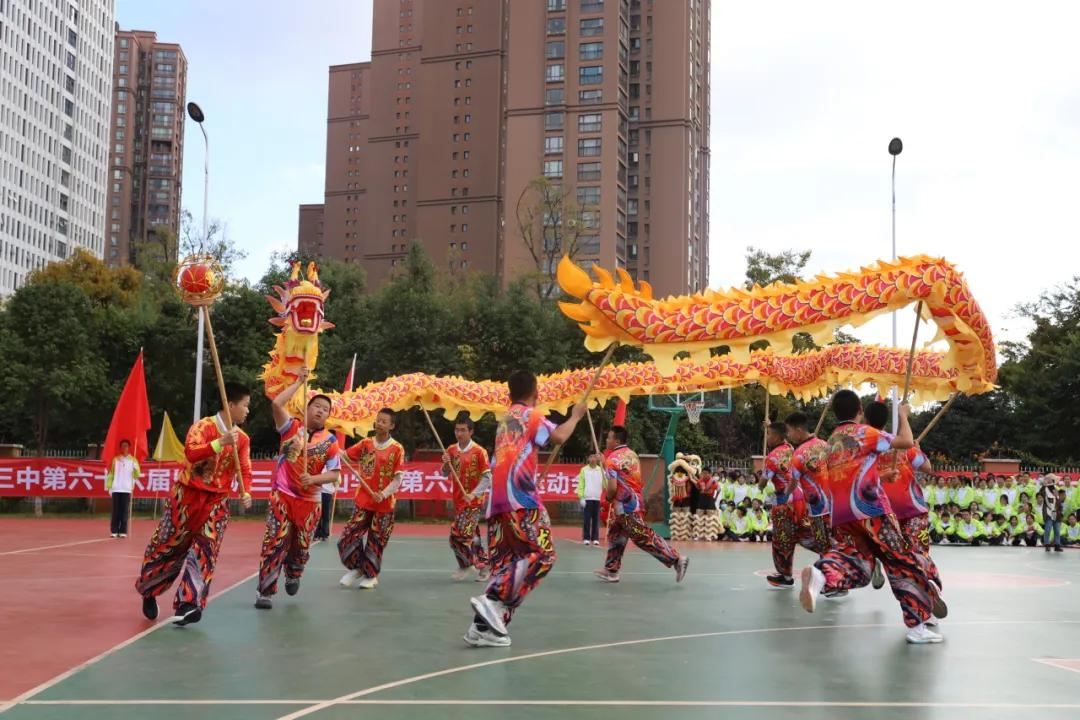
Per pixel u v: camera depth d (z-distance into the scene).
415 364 27.98
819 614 8.87
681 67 80.38
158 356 28.59
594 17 77.94
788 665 6.34
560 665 6.20
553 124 77.69
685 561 11.30
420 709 4.95
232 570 12.05
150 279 41.84
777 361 14.12
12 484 23.69
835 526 7.52
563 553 16.41
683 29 80.81
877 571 10.70
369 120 115.50
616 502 11.37
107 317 28.73
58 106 101.75
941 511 21.86
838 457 7.50
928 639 7.22
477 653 6.59
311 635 7.20
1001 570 14.34
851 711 5.08
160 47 143.00
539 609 9.02
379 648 6.70
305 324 8.76
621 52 79.00
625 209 79.50
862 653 6.82
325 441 8.94
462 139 91.81
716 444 36.81
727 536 20.52
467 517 11.27
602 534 22.58
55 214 101.06
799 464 9.91
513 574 6.80
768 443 11.77
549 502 26.55
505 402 12.07
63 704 4.96
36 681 5.53
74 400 27.50
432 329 28.53
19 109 94.00
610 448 11.64
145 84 142.12
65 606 8.55
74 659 6.18
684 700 5.26
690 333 8.41
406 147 113.94
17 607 8.48
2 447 26.14
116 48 140.38
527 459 6.87
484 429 28.95
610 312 8.33
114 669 5.86
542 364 28.44
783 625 8.13
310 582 10.89
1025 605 9.80
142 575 7.54
